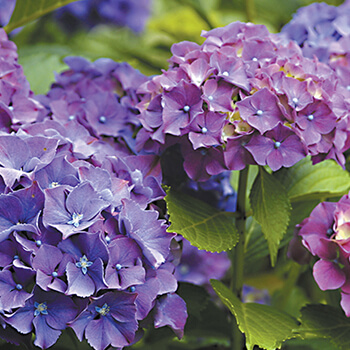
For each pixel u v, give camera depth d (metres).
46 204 1.05
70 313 1.05
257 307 1.15
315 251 1.11
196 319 1.23
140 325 1.09
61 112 1.19
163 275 1.09
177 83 1.11
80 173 1.07
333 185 1.25
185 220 1.12
